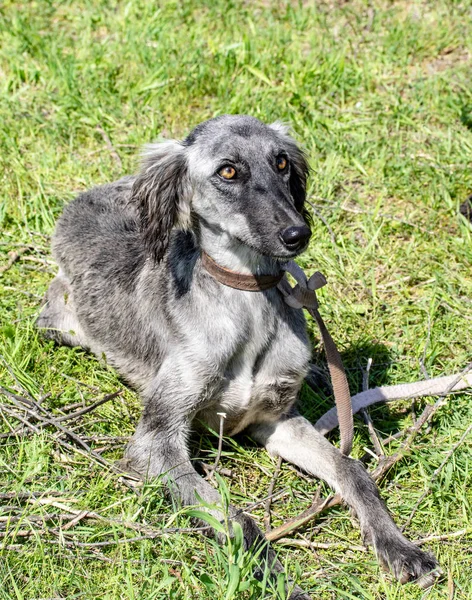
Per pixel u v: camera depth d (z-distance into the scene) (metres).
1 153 6.70
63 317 5.38
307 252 5.87
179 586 3.75
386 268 5.87
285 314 4.54
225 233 4.33
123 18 8.16
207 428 4.47
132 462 4.37
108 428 4.70
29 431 4.51
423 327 5.37
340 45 7.76
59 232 5.50
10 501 4.14
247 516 4.07
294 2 8.41
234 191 4.25
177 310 4.53
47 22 8.31
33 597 3.67
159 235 4.51
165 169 4.46
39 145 6.84
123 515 4.02
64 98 7.18
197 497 3.86
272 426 4.70
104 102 7.19
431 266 5.84
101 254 5.20
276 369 4.53
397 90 7.33
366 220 6.17
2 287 5.63
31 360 5.05
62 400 4.81
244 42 7.50
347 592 3.77
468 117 6.97
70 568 3.82
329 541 4.13
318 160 6.61
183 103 7.17
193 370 4.42
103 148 6.84
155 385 4.50
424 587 3.85
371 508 4.12
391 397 4.79
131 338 4.91
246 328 4.43
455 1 8.22
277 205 4.15
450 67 7.61
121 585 3.71
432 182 6.42
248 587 3.56
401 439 4.63
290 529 4.05
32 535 3.95
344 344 5.33
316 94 7.24
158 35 7.91
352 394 5.02
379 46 7.79
